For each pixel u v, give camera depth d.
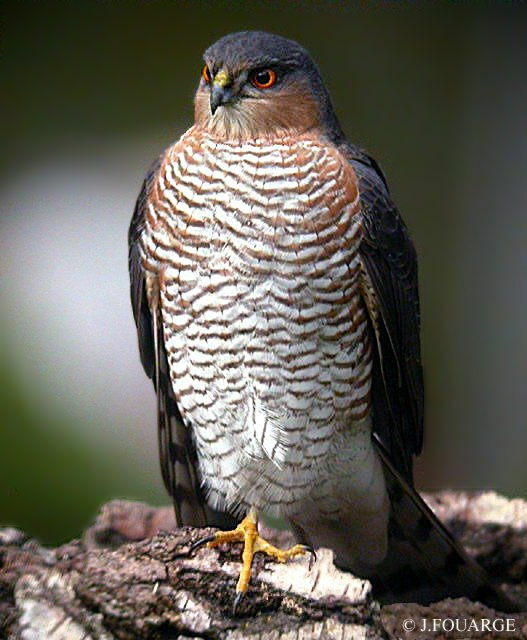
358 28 15.80
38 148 16.83
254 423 9.15
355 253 8.89
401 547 9.75
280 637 7.88
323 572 8.17
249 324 8.86
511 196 15.08
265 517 12.38
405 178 15.40
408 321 9.59
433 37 15.51
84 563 7.94
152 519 10.75
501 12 15.31
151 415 14.81
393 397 9.55
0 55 17.22
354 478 9.43
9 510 13.45
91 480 13.81
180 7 16.59
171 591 7.86
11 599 7.86
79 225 16.33
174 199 8.91
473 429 14.96
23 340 15.34
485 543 10.65
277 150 8.87
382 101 15.67
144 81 16.77
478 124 15.28
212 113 8.94
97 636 7.68
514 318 14.92
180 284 8.94
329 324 8.90
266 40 9.17
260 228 8.72
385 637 8.07
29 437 14.02
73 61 16.94
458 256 15.15
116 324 15.59
